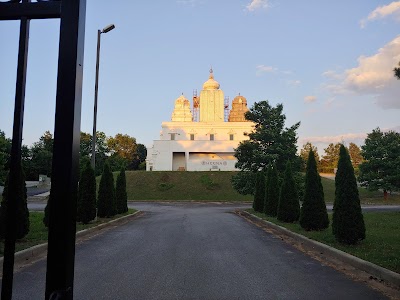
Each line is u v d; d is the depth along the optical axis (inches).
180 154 2356.1
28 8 73.2
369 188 1412.4
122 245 394.0
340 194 368.2
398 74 416.5
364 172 1443.2
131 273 260.2
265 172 980.6
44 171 2210.9
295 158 1070.4
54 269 66.1
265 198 770.2
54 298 64.6
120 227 586.6
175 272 263.7
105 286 224.5
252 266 287.3
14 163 70.7
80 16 72.2
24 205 372.8
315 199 479.5
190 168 2207.2
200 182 1822.1
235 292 213.6
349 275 257.8
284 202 612.1
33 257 317.1
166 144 2305.6
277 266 287.9
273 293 211.9
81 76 72.2
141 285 227.3
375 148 1407.5
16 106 72.1
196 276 251.8
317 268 281.1
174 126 2396.7
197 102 2790.4
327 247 348.5
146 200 1577.3
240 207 1230.9
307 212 478.0
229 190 1739.7
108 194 701.3
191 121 2598.4
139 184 1808.6
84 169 589.6
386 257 291.1
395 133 1409.9
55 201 67.3
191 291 215.0
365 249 333.7
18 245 346.3
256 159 1084.5
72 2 71.9
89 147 2363.4
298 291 216.4
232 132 2378.2
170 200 1572.3
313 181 484.7
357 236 356.8
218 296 205.6
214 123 2391.7
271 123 1099.3
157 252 348.5
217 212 971.3
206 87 2669.8
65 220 66.9
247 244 404.5
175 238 449.4
